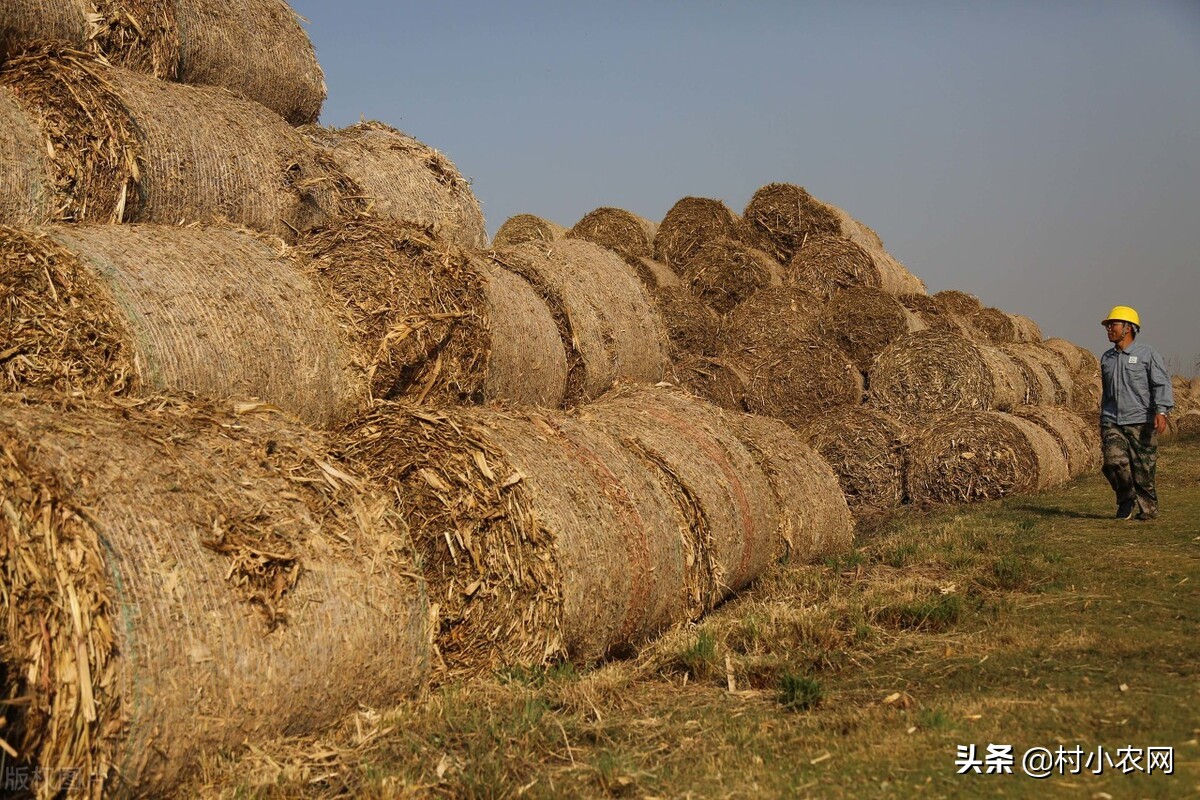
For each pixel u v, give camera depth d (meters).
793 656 5.98
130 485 4.31
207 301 6.08
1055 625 6.38
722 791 4.05
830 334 16.88
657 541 6.70
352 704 4.82
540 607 5.81
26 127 6.85
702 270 18.06
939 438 13.95
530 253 10.48
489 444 6.02
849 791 3.98
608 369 10.03
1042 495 13.40
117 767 3.88
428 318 7.25
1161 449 18.72
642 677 5.83
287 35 9.80
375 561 5.04
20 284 5.62
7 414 4.34
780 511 8.81
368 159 9.58
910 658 5.92
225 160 7.84
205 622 4.20
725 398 16.45
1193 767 4.00
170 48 8.52
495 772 4.21
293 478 5.03
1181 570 7.76
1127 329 10.62
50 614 3.80
